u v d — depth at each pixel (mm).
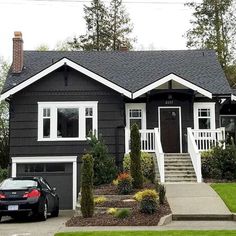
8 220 17078
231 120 28672
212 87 25891
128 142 23766
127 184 18141
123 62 28453
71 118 24453
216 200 16266
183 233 11453
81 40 51594
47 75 24547
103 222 13680
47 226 14250
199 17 46594
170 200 16359
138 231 11891
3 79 45312
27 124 24250
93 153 21734
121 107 24438
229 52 44969
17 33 26828
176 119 25875
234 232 11586
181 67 28016
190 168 22047
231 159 21672
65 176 24156
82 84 24594
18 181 16875
